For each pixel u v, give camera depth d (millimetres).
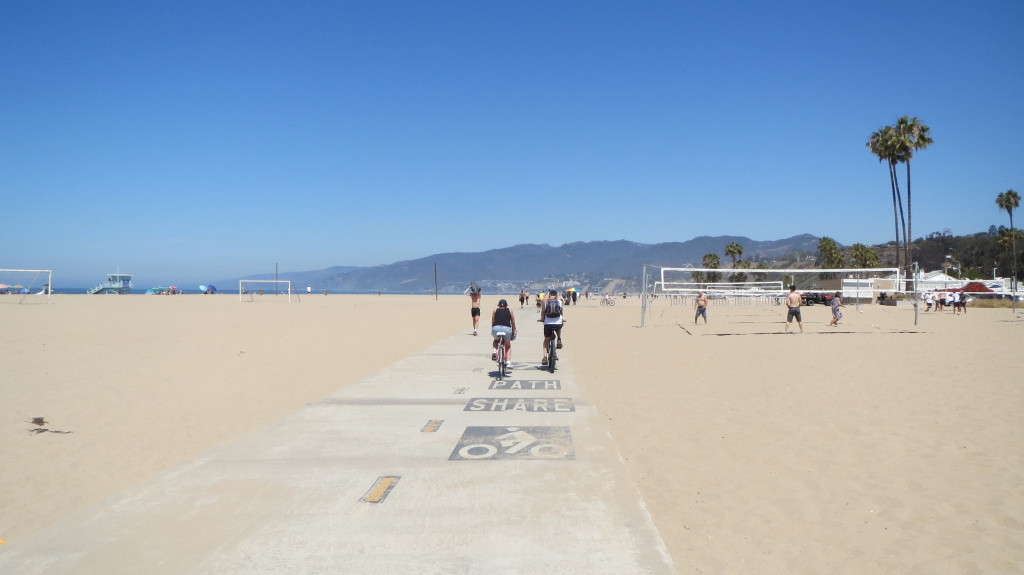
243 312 35688
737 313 37906
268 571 3600
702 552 3988
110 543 4008
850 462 5902
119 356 14242
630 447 6512
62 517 4629
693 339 19078
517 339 18984
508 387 9961
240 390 9930
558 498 4789
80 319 27328
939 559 3867
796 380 10859
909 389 9812
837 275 72375
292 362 13273
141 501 4742
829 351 15414
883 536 4219
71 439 6930
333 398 8930
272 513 4488
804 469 5699
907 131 56938
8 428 7426
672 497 5000
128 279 97062
